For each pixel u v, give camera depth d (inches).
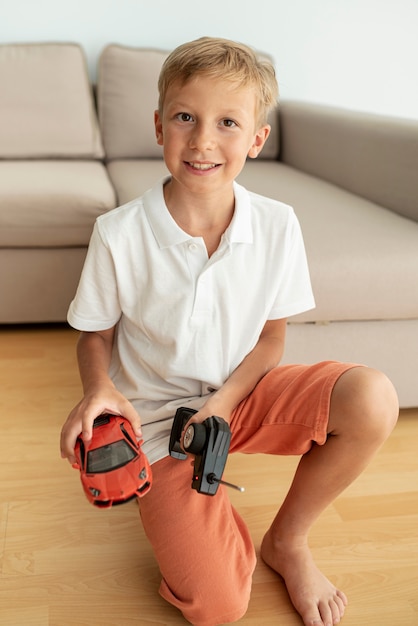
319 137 83.7
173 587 35.2
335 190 75.3
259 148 38.4
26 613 36.1
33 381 61.0
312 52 100.4
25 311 70.5
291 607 37.4
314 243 54.1
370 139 70.8
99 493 29.8
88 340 39.5
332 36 100.1
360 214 63.5
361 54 102.0
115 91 89.9
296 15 97.9
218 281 36.1
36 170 77.4
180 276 35.8
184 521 35.5
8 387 59.7
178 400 38.0
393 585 39.2
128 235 35.9
